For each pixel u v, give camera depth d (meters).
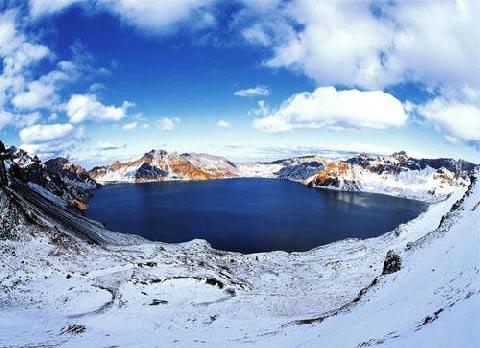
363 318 46.97
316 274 107.06
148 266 92.88
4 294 70.81
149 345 54.00
